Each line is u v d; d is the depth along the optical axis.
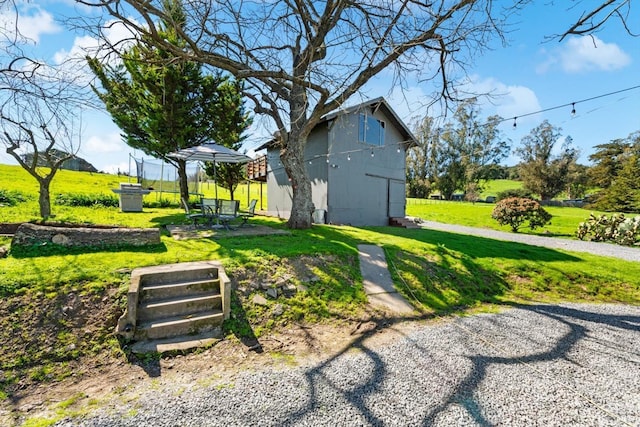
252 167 20.44
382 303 5.58
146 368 3.44
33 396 2.91
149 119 12.41
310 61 7.26
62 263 4.60
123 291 4.24
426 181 43.88
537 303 6.46
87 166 30.42
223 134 14.25
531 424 2.68
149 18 6.20
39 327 3.57
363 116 14.50
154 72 11.74
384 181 15.84
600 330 5.08
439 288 6.54
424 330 4.79
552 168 36.88
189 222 10.02
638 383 3.45
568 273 8.03
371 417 2.70
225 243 6.84
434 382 3.30
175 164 14.70
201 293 4.71
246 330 4.32
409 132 16.50
